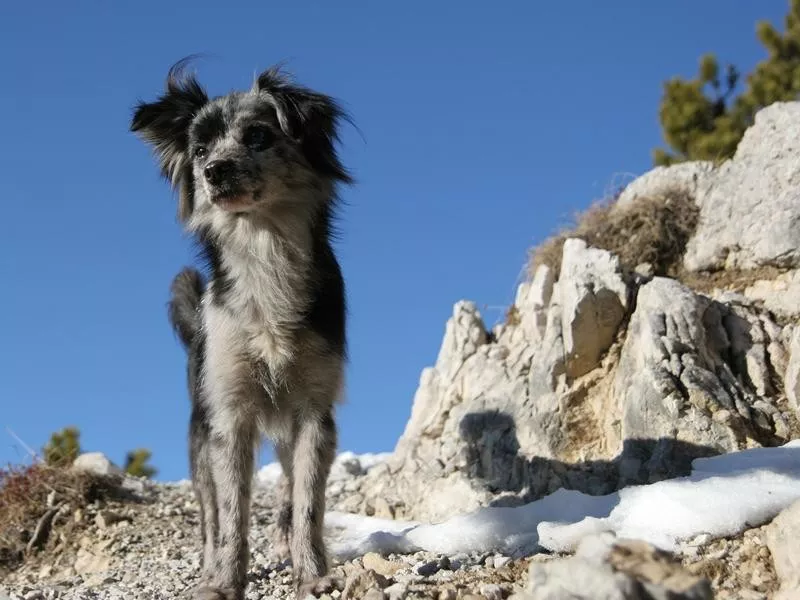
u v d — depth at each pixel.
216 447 1.01
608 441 1.35
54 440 2.17
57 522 1.63
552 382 1.43
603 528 1.03
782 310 1.40
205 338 1.06
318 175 1.09
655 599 0.55
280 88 1.09
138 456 2.68
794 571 0.79
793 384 1.29
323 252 1.09
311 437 1.01
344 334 1.07
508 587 0.84
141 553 1.48
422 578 0.94
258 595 1.04
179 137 1.14
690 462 1.22
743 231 1.52
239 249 1.04
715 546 0.95
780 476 1.07
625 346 1.39
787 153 1.52
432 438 1.55
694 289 1.52
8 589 1.21
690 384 1.28
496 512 1.17
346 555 1.17
